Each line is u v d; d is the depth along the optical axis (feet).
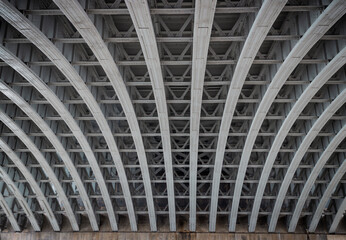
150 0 57.72
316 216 120.88
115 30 67.26
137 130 90.53
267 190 122.72
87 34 59.93
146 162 102.06
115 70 69.87
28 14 57.47
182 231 129.18
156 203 126.31
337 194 117.70
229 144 113.09
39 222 131.13
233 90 75.10
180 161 127.03
